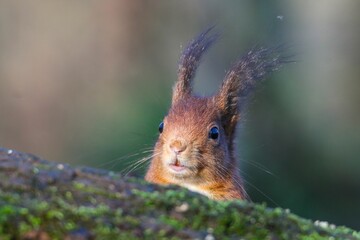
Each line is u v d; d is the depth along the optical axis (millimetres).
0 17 20203
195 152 8234
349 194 17359
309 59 19078
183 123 8383
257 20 18375
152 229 3871
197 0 19047
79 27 20062
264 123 17484
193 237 3895
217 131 8508
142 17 19547
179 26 19359
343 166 17594
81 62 19734
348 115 18562
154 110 16344
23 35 20250
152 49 19359
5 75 19672
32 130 18688
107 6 19844
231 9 18484
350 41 19781
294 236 4117
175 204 4082
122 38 19562
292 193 16781
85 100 18688
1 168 4160
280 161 17266
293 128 17672
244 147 16516
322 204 17094
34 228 3752
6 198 3908
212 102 8953
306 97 18328
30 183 4059
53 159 17703
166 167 8289
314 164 17500
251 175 16422
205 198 4262
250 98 9469
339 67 19312
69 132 18125
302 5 19391
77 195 4031
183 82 9227
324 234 4281
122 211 3953
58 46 20000
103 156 15516
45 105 19062
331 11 20250
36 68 19781
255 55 9352
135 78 18797
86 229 3797
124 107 17094
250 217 4125
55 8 20312
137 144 15336
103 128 16203
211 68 17281
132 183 4262
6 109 18984
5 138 18594
